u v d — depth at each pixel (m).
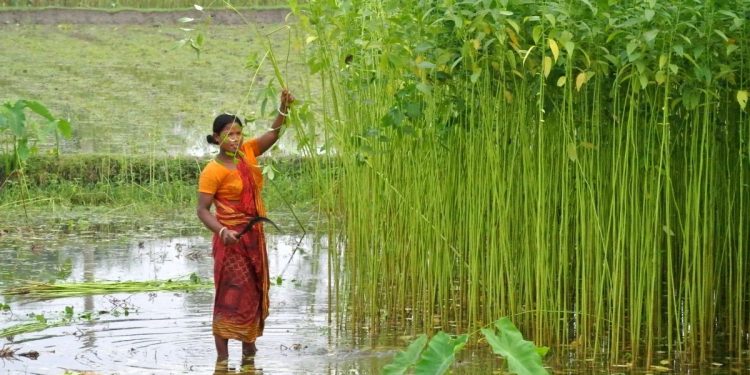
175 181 18.08
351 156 9.86
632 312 8.47
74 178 18.25
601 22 8.17
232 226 8.75
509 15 7.96
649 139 8.43
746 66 8.39
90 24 31.64
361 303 9.91
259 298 8.85
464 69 8.74
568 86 8.55
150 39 30.44
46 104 23.67
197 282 11.95
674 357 8.70
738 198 9.35
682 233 9.48
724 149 9.34
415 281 9.74
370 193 9.84
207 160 18.81
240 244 8.75
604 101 8.88
